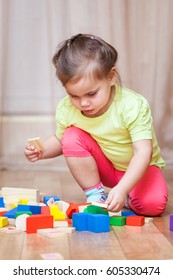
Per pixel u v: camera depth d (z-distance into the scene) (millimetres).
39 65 2982
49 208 1446
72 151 1615
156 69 2910
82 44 1478
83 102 1443
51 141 1742
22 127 2994
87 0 2855
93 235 1309
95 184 1641
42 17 2959
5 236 1292
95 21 2861
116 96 1558
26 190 1678
